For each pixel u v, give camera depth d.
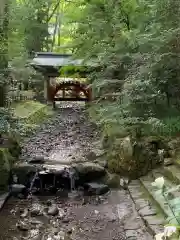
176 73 6.00
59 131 9.94
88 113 13.06
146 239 3.80
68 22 9.65
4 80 6.60
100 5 8.57
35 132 9.51
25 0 15.16
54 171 5.98
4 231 4.21
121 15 8.05
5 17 7.07
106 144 7.42
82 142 8.51
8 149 6.40
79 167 5.98
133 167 5.84
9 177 5.79
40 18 17.00
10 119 6.47
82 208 4.98
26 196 5.51
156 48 5.87
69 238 4.02
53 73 14.19
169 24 5.98
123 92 6.31
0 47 6.73
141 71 6.10
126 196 5.27
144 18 7.24
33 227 4.33
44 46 18.88
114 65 7.36
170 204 2.79
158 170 5.67
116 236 4.03
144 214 4.32
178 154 5.62
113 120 6.49
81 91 15.58
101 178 5.97
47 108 13.73
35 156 7.02
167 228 2.50
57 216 4.68
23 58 8.83
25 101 11.60
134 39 6.69
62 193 5.71
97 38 8.55
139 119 6.29
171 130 6.12
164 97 6.45
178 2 5.77
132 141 5.99
